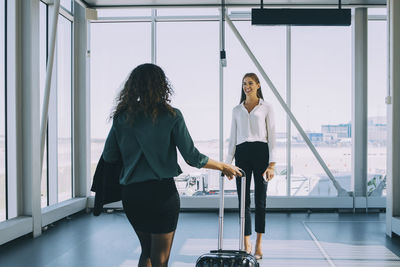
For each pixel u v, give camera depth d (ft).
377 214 19.88
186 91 21.57
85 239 14.64
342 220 18.25
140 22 21.59
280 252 12.81
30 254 12.66
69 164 20.53
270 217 19.06
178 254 12.60
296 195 21.16
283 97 21.34
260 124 11.87
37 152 15.25
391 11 15.05
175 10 21.33
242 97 12.62
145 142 6.18
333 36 21.09
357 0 19.54
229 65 21.40
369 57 20.84
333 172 21.16
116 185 6.96
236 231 15.97
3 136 14.62
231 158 12.46
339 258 12.14
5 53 14.60
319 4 19.80
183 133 6.30
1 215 14.57
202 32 21.50
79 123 21.06
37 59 15.19
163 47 21.62
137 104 6.32
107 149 6.64
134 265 11.50
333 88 21.16
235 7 19.89
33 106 14.90
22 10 14.75
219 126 21.48
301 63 21.22
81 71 20.99
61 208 17.81
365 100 20.57
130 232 15.75
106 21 21.49
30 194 14.97
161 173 6.16
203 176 21.24
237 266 7.41
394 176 14.90
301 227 16.69
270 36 21.30
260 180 11.96
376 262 11.75
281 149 21.25
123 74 21.62
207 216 19.38
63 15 19.58
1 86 14.47
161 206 6.20
